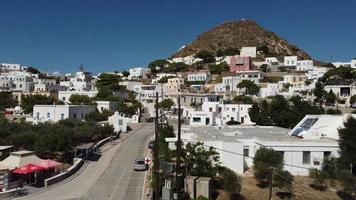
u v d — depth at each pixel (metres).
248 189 42.41
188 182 39.62
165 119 106.38
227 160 46.75
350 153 46.62
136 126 109.88
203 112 99.06
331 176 44.66
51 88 164.88
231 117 105.50
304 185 44.56
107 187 44.66
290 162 47.19
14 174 44.44
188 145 43.66
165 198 36.97
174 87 183.75
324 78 158.25
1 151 51.44
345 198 41.91
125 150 69.31
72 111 92.38
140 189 43.88
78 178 48.75
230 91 165.75
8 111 115.75
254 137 52.38
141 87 177.50
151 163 54.09
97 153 65.81
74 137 63.19
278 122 89.19
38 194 41.03
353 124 48.44
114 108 125.31
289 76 174.12
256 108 95.62
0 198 38.91
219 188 41.88
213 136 53.84
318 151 47.53
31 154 47.09
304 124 56.91
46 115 91.88
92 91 149.38
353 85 140.38
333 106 126.56
